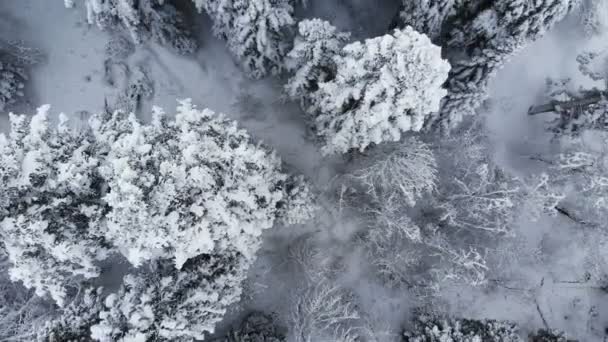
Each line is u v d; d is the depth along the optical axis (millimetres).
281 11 13414
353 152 15555
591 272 16891
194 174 9570
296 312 15039
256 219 11750
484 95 14867
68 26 17547
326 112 13086
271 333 15414
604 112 14500
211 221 10445
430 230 16703
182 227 9875
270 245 16781
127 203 8875
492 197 15656
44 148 9320
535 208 15977
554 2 12836
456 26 14750
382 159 15141
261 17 13297
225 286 12539
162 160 9766
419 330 14797
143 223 9188
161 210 9383
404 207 16859
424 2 13289
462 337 13805
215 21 15391
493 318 16938
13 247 9359
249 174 11078
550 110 16078
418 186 14820
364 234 16953
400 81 10742
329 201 16922
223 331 16266
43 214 9453
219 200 10273
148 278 11594
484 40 14391
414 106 11047
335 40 12297
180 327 10852
